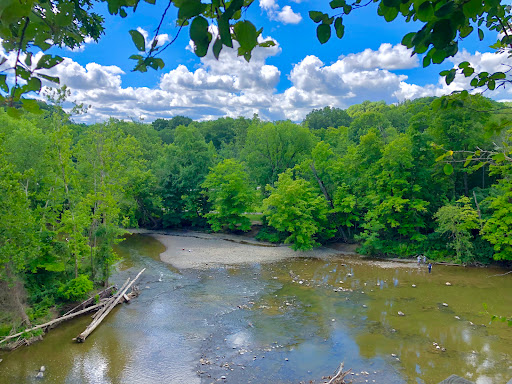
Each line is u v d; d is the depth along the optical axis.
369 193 35.53
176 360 15.85
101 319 19.53
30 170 17.92
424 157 32.72
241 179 42.91
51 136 20.94
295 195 35.25
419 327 18.81
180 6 1.74
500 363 15.21
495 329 18.45
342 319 19.97
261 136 45.72
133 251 36.41
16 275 18.27
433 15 2.03
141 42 2.06
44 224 21.36
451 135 32.28
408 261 31.97
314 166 39.62
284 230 40.09
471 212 29.83
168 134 92.81
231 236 43.91
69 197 21.95
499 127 3.52
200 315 20.64
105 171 26.12
